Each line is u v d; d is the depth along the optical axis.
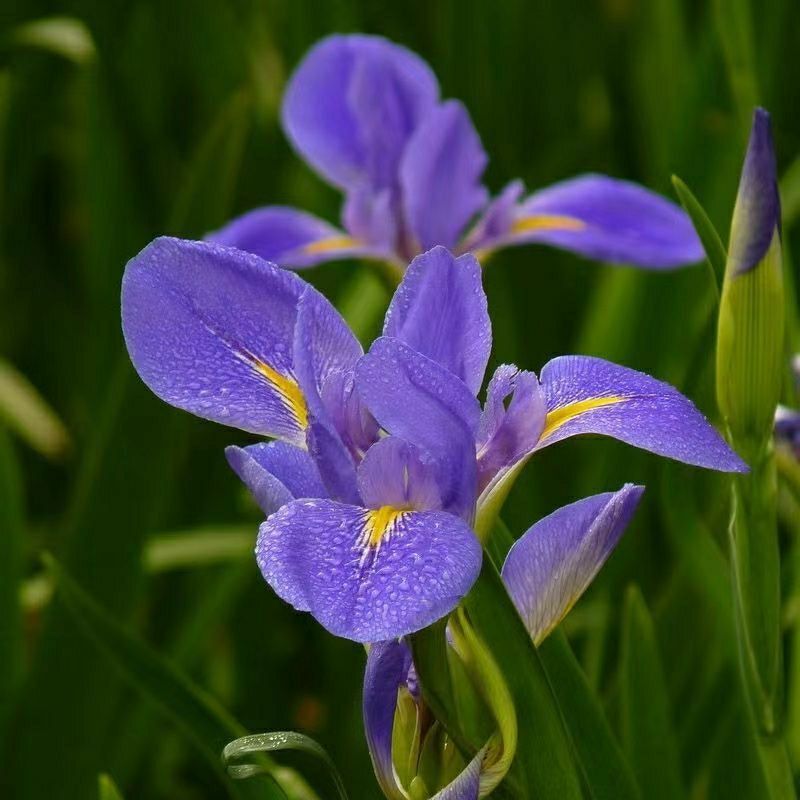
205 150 1.30
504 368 0.86
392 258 1.33
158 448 1.18
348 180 1.36
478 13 1.56
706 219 0.94
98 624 1.01
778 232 0.90
